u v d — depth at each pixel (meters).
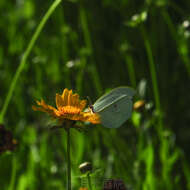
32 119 1.54
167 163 1.13
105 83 1.75
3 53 1.73
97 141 1.29
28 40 1.72
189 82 1.75
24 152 1.29
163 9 1.23
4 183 1.23
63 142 1.28
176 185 1.14
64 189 1.19
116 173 1.21
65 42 1.55
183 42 1.23
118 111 0.78
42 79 1.54
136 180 1.13
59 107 0.79
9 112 1.54
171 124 1.65
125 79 1.74
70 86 1.42
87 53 1.44
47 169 1.25
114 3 1.70
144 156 1.14
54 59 1.58
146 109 1.09
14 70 1.65
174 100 1.71
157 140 1.31
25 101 1.59
